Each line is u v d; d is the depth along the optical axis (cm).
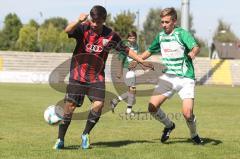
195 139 2120
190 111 2014
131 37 3294
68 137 2312
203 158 1805
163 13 1981
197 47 1945
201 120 3225
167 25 1983
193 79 2033
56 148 1941
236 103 4781
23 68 9000
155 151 1930
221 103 4766
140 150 1948
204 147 2045
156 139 2294
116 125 2836
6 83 7981
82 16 1817
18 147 1992
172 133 2522
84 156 1802
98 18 1845
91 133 2484
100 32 1903
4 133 2422
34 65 9031
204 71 9788
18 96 5069
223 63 9925
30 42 14775
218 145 2112
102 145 2077
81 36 1898
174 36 1989
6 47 17038
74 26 1831
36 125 2753
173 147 2034
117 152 1894
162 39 2020
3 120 2984
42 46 12669
